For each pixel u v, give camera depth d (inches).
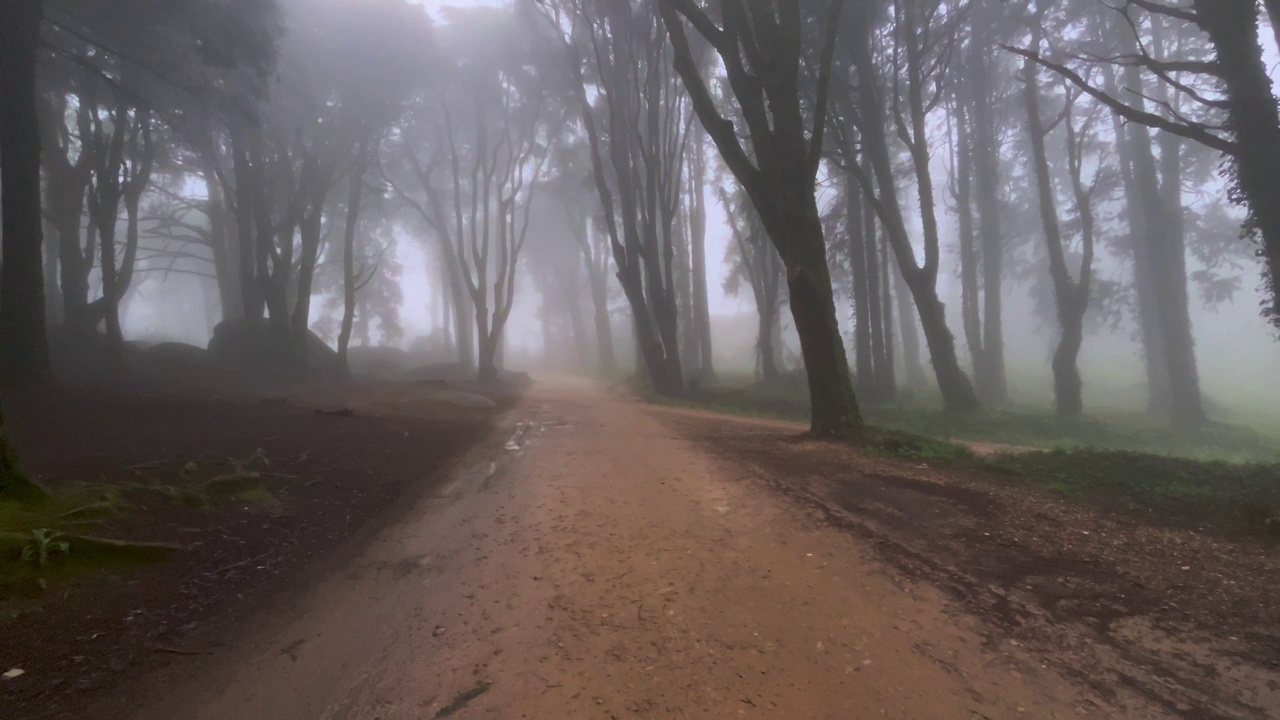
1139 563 203.0
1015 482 310.0
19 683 143.9
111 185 898.7
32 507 231.9
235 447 398.0
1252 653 149.6
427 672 155.6
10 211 585.3
